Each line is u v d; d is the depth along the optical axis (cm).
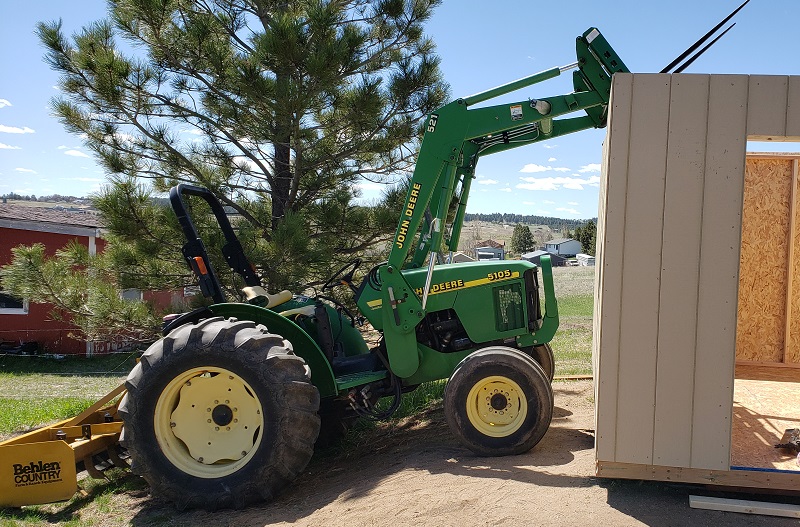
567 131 511
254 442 423
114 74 718
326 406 512
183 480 413
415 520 352
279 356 414
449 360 502
